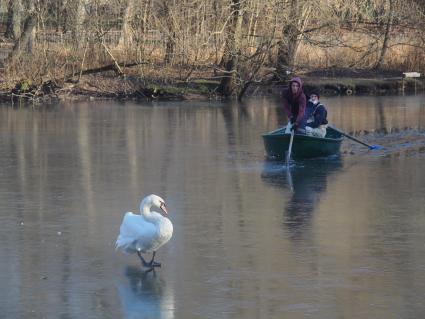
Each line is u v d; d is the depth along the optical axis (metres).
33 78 43.81
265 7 44.06
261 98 45.28
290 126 26.27
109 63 45.19
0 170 23.73
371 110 40.12
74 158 25.78
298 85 25.97
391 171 24.09
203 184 21.91
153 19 45.59
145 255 15.37
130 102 42.91
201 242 16.25
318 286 13.61
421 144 29.58
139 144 28.69
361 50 49.59
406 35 53.62
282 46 47.34
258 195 20.58
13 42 47.81
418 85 50.88
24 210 18.89
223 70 44.56
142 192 20.83
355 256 15.30
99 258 15.19
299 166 24.80
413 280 13.91
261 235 16.77
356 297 13.11
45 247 15.91
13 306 12.78
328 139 26.09
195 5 45.12
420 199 20.19
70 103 42.09
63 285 13.70
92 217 18.23
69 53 44.69
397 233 16.95
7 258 15.20
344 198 20.30
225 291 13.39
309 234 16.86
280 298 13.05
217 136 30.80
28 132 31.56
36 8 44.19
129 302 12.91
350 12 50.09
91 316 12.36
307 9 45.97
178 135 31.00
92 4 44.97
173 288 13.53
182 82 45.56
